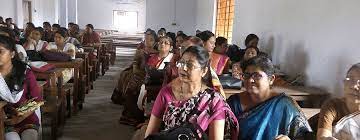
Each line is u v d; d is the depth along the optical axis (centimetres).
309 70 360
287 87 340
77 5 1680
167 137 153
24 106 227
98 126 387
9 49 225
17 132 222
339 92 303
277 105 177
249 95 189
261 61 181
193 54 164
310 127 185
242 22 616
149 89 311
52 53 396
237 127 171
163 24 1173
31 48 504
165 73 280
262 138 177
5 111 218
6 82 225
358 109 174
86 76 531
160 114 174
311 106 315
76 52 505
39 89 255
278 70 419
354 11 284
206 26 961
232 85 287
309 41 362
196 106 164
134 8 1738
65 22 1545
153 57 371
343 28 300
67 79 412
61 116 354
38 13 1284
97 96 529
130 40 1338
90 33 776
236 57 502
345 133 172
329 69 321
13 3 993
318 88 337
